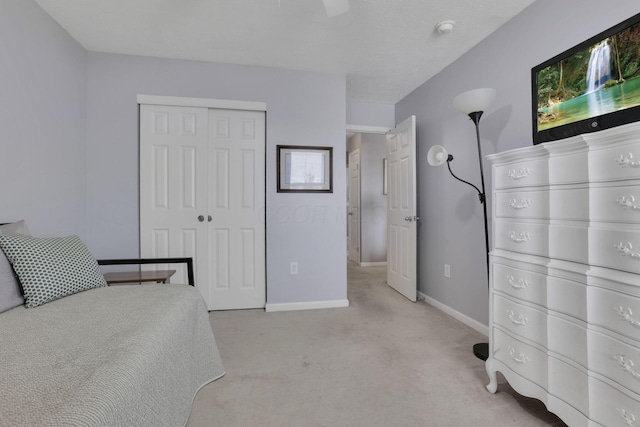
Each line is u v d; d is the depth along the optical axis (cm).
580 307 113
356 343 215
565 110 158
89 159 254
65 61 225
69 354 90
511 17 205
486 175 230
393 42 237
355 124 371
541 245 130
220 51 255
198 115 274
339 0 137
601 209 107
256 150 289
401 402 149
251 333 233
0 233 143
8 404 66
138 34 230
